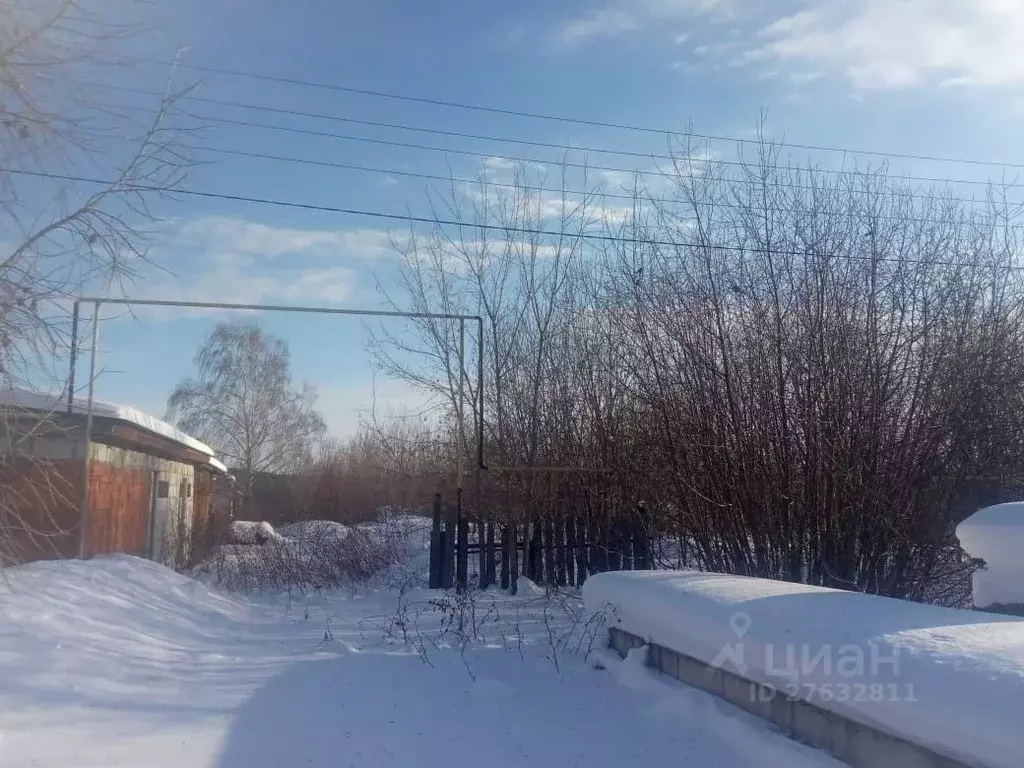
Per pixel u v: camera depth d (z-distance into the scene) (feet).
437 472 56.65
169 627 29.86
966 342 31.96
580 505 44.52
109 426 42.37
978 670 11.65
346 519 79.10
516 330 49.37
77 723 18.29
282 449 129.29
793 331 31.73
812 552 30.83
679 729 17.42
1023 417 32.27
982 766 10.85
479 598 39.60
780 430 31.24
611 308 41.39
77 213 21.07
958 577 31.50
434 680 22.76
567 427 46.01
